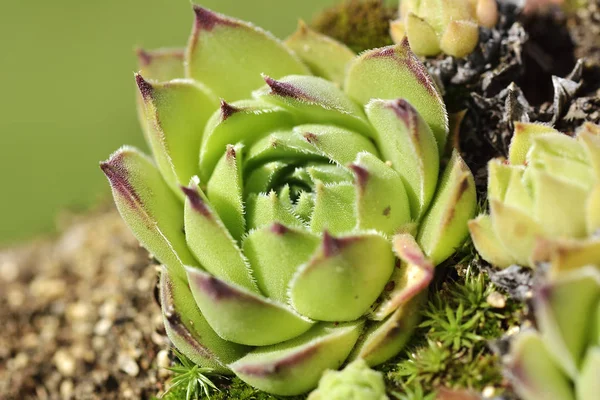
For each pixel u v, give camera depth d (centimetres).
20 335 31
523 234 23
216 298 24
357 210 24
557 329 22
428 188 24
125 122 43
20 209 41
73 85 46
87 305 30
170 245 25
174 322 24
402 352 24
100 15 49
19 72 47
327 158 25
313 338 24
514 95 26
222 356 25
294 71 26
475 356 24
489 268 24
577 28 28
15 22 50
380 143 25
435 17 26
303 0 43
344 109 25
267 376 24
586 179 23
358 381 24
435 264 25
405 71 25
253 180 25
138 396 28
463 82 26
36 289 32
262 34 26
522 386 23
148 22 47
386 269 24
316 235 24
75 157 42
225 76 26
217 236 24
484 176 26
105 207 34
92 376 29
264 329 24
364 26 29
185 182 26
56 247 33
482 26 26
